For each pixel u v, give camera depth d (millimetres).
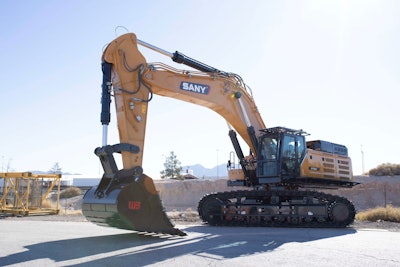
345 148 18484
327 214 14727
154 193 10180
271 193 15508
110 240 10039
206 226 15320
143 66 12820
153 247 8805
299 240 10203
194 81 14547
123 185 9953
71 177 106000
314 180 16422
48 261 7145
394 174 44688
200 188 48562
